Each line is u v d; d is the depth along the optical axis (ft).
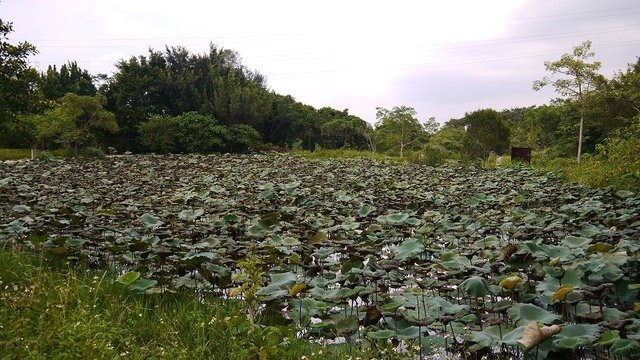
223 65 174.29
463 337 14.62
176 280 18.75
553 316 13.65
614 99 79.66
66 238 22.65
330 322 15.37
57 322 12.61
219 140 134.31
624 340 12.16
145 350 12.94
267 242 24.77
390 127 150.20
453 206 39.73
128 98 142.92
